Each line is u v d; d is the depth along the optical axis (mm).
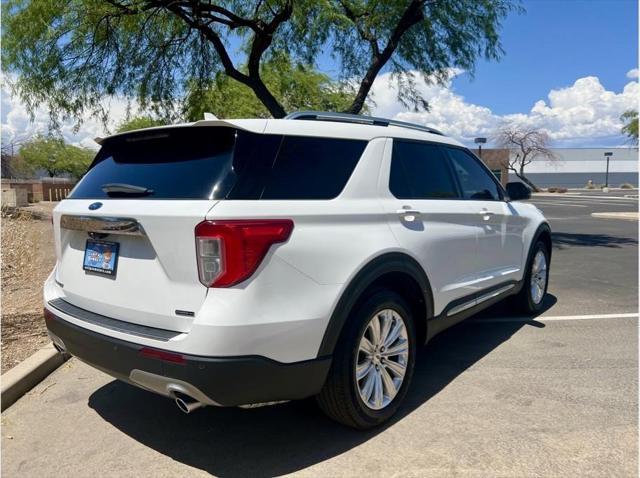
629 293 6742
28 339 4648
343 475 2713
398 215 3326
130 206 2736
